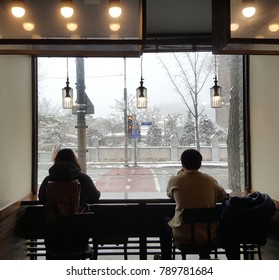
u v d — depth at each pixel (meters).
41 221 3.46
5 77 2.95
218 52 2.31
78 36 2.13
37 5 2.15
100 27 2.14
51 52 2.29
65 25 2.14
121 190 3.83
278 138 3.08
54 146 3.82
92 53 2.30
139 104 3.63
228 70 3.87
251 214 2.51
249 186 3.82
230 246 2.59
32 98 3.77
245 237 2.57
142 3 2.07
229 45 2.12
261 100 3.48
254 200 2.57
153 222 3.51
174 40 3.82
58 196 2.47
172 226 2.58
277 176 3.11
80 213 2.45
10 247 2.94
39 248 3.52
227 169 3.87
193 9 3.29
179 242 2.51
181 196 2.51
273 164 3.20
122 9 2.14
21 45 2.12
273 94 3.18
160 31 3.80
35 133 3.78
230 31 2.05
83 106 3.82
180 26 3.68
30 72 3.73
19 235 3.20
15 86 3.22
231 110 3.88
